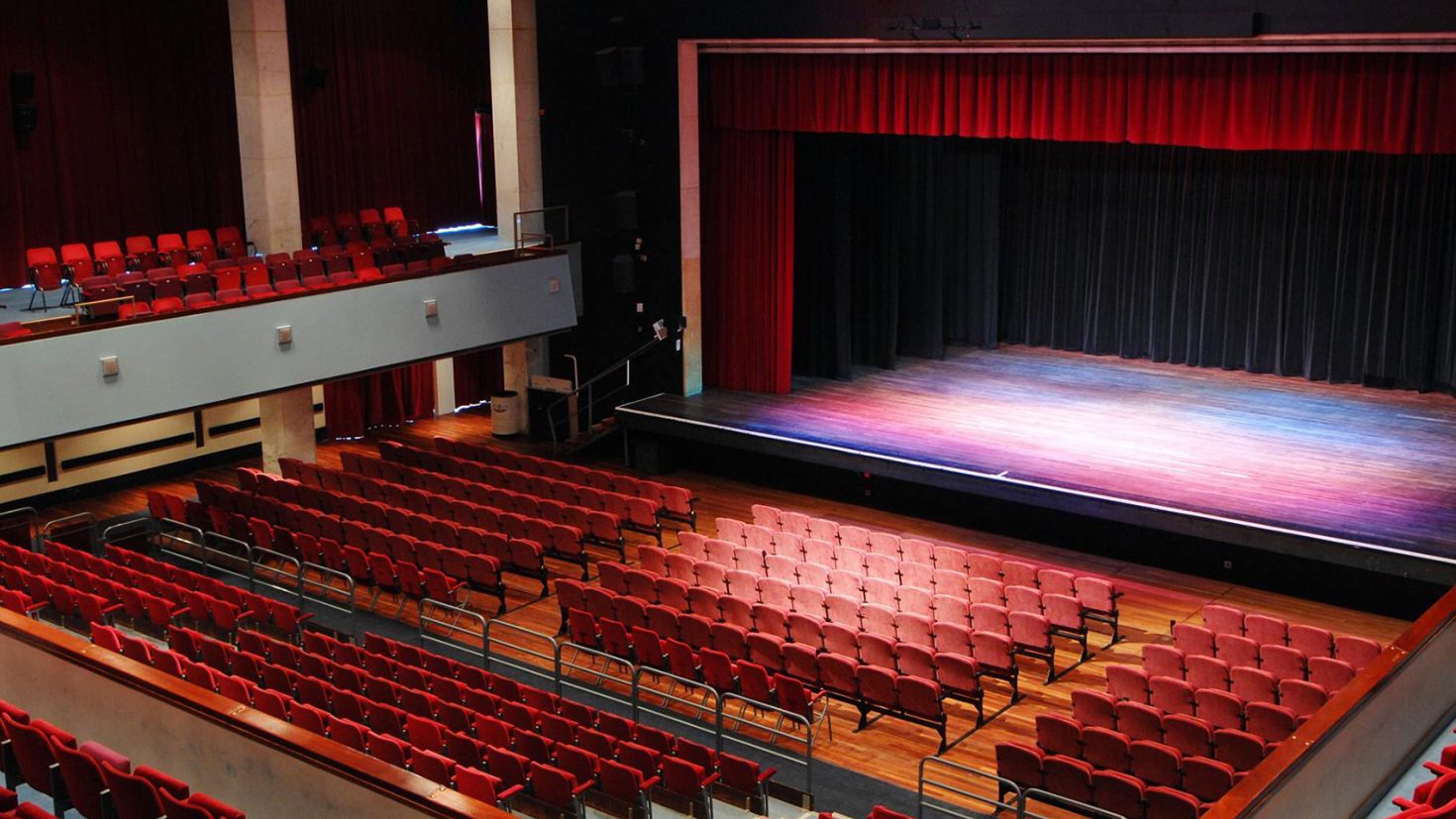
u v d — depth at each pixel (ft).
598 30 62.23
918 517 55.93
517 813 30.63
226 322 50.03
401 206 71.36
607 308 65.21
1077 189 67.10
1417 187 58.29
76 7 59.41
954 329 71.15
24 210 59.00
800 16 56.65
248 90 56.65
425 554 46.80
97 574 44.68
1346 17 45.21
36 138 58.95
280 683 35.42
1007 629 41.34
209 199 65.00
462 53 72.84
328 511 51.52
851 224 65.21
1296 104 48.93
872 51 56.24
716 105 61.72
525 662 43.34
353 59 68.13
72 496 58.75
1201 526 46.78
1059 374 65.51
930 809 34.81
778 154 61.11
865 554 45.78
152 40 61.98
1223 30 47.16
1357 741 26.30
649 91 61.52
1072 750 33.12
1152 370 65.62
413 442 67.51
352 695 33.50
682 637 41.09
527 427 67.56
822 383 65.21
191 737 27.43
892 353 66.90
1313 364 62.54
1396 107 47.16
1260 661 37.78
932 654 38.37
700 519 56.24
